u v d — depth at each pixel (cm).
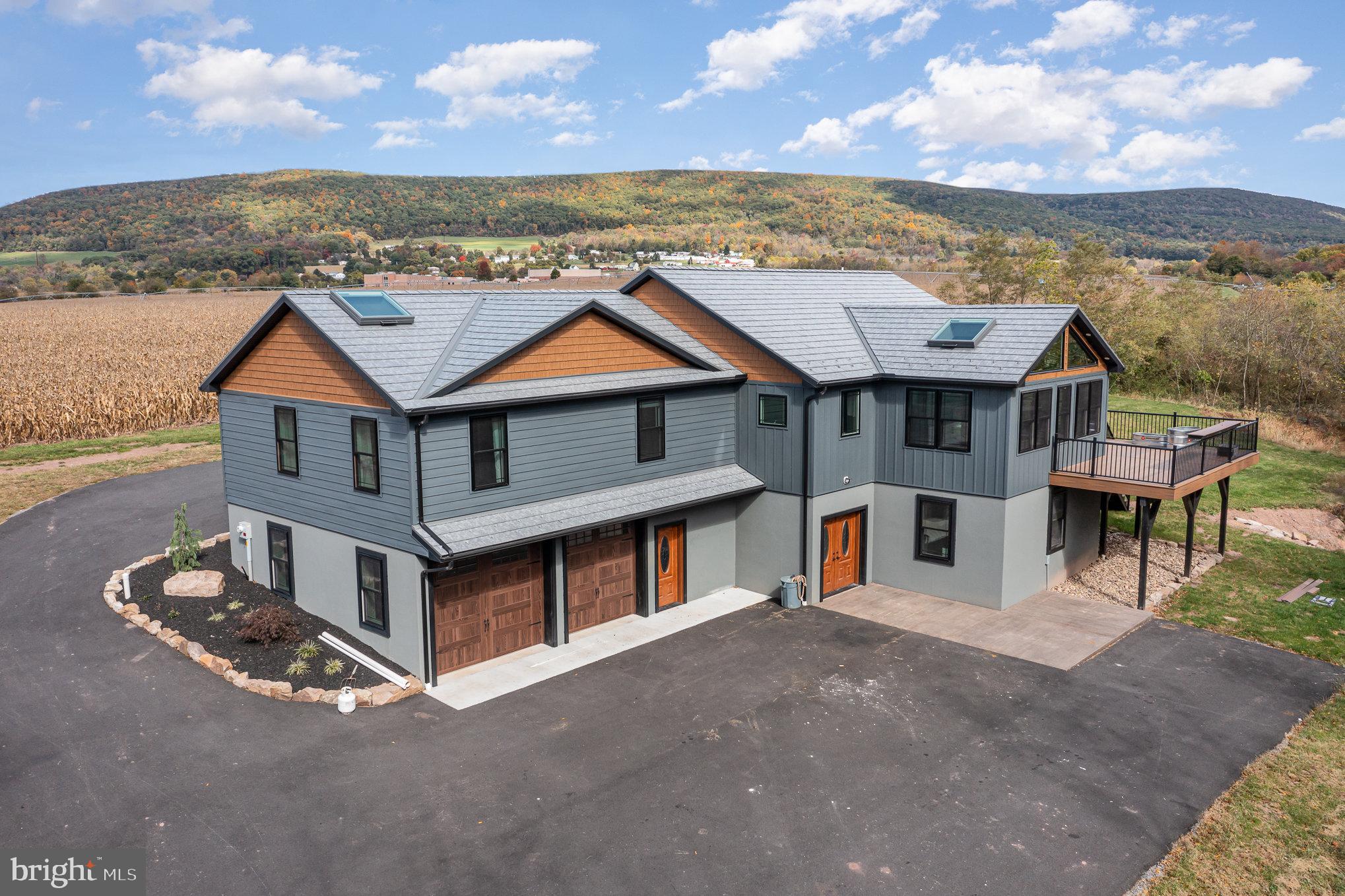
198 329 5825
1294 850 1001
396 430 1380
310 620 1612
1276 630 1664
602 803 1094
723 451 1905
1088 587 1927
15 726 1249
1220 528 2114
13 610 1673
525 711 1346
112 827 1020
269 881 934
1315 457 3106
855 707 1362
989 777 1159
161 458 3061
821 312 2111
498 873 955
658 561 1789
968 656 1557
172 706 1317
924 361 1850
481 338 1589
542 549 1602
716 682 1455
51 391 3588
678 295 1992
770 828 1042
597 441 1655
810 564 1820
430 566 1397
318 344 1516
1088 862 981
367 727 1283
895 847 1005
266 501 1716
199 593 1692
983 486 1764
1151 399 4253
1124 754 1218
